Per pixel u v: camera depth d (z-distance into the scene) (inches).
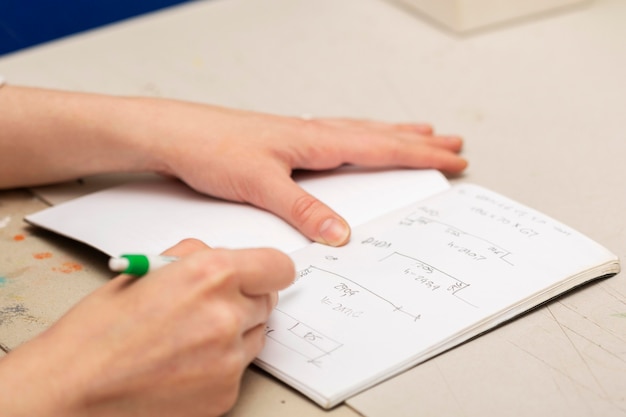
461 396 23.2
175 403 22.2
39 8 59.1
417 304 25.8
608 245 29.4
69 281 30.0
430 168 34.5
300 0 54.2
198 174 32.9
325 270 27.8
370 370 23.7
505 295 25.8
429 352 24.4
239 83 44.6
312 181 34.2
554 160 35.4
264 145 33.1
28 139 35.0
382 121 40.0
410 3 51.2
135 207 33.0
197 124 33.9
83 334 22.1
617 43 44.9
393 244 28.8
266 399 23.9
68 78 46.1
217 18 52.4
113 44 49.9
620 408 22.6
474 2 47.0
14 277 30.3
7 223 34.0
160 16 53.3
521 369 24.0
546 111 39.4
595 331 25.3
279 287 23.6
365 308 25.9
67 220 32.4
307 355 24.4
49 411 21.5
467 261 27.4
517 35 47.3
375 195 32.7
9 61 48.5
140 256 22.5
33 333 27.3
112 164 34.9
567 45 45.4
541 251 27.6
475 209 30.3
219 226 31.1
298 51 47.8
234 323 22.0
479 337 25.3
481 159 36.2
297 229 30.7
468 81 43.1
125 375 21.5
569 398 23.0
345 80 44.3
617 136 36.6
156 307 21.7
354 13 51.9
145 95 43.6
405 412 22.8
